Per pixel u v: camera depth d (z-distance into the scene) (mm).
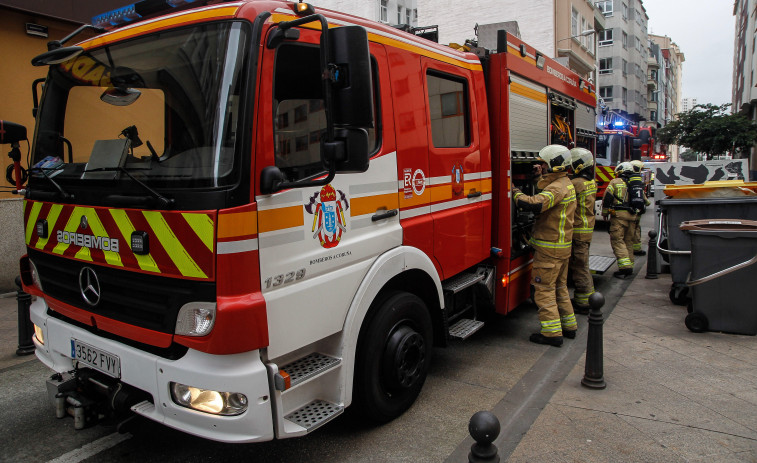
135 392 2799
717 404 3818
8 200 7207
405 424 3625
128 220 2639
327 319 2939
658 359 4707
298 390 2895
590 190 6027
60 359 3254
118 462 3217
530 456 3182
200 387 2447
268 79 2531
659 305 6484
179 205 2441
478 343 5293
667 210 6484
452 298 4555
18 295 5004
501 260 4992
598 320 4105
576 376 4398
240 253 2408
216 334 2373
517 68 5055
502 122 4867
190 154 2508
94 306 2908
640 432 3443
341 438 3447
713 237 5211
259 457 3238
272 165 2551
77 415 3027
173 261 2480
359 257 3168
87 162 2951
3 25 7387
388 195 3428
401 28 4562
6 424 3703
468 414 3764
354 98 2439
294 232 2703
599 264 7469
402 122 3570
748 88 30688
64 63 3248
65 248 3045
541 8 22781
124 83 2844
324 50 2438
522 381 4324
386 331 3418
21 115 7688
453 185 4195
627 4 52531
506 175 4883
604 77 50812
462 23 24594
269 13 2570
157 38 2756
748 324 5215
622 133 15031
